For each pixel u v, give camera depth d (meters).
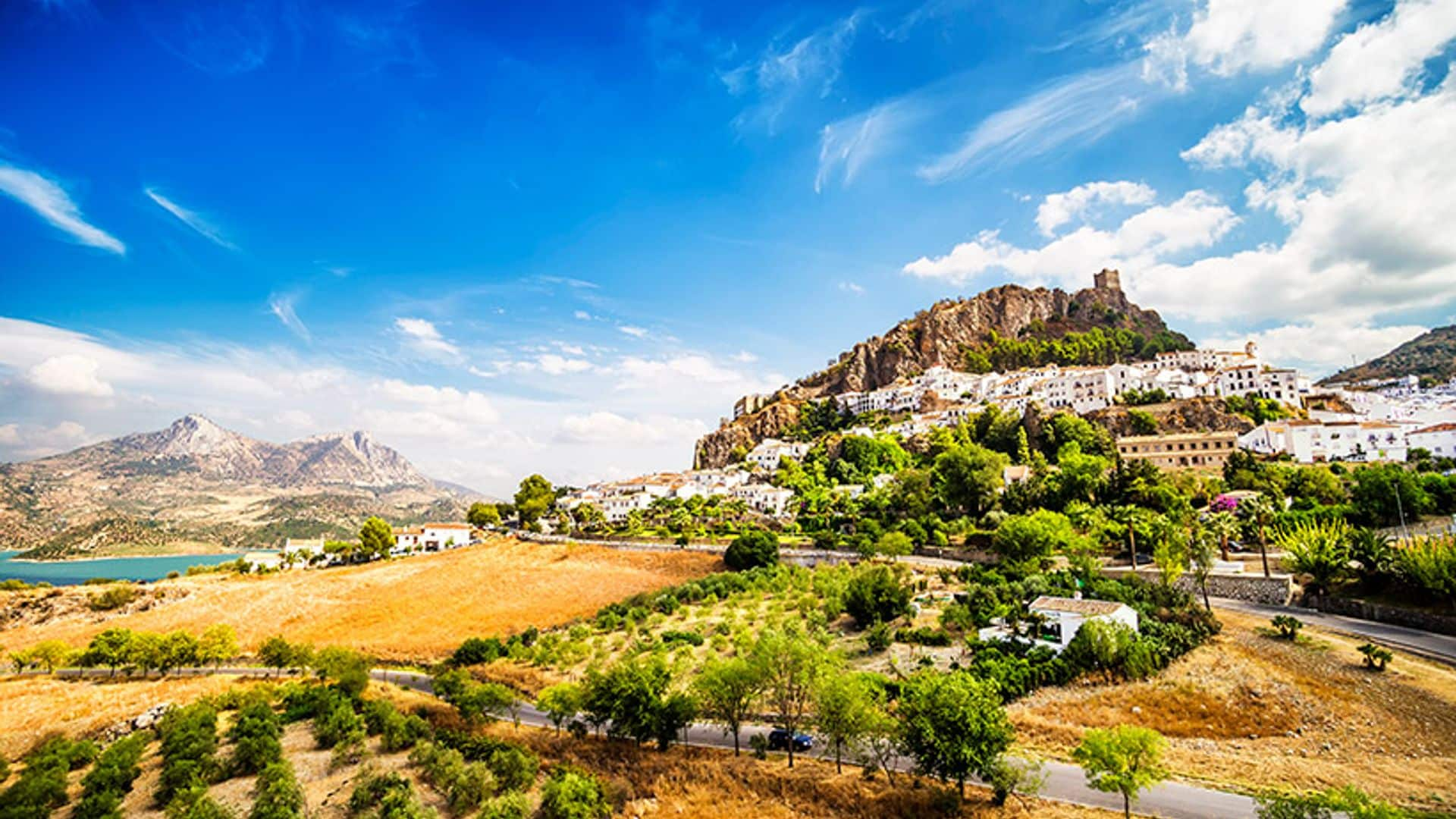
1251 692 55.44
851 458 198.12
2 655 100.75
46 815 54.09
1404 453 131.00
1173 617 69.69
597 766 58.28
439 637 101.56
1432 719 48.91
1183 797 42.69
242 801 55.88
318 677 86.25
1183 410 169.25
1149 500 107.81
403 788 54.53
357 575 139.62
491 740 63.41
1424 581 65.94
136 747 62.91
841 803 48.03
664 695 64.81
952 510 134.25
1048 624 67.69
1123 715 54.66
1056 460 163.38
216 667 95.12
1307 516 92.81
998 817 43.22
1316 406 182.75
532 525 182.25
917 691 48.56
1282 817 34.34
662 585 119.19
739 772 53.41
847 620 86.31
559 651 85.00
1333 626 68.00
